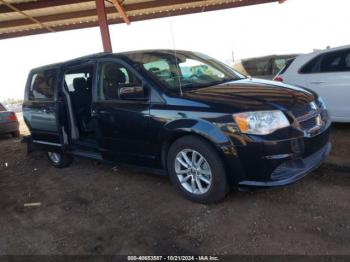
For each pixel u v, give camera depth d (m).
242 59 10.95
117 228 3.67
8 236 3.84
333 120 6.32
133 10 12.31
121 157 4.61
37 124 5.85
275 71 10.21
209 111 3.60
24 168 6.51
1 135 10.24
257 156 3.38
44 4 10.62
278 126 3.38
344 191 3.79
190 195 3.93
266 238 3.10
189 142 3.76
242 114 3.42
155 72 4.29
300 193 3.84
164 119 3.91
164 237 3.36
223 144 3.48
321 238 3.00
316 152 3.78
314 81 6.43
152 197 4.28
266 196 3.86
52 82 5.52
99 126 4.70
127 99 4.16
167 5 12.26
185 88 4.14
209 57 5.24
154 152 4.17
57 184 5.28
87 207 4.29
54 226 3.93
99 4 9.25
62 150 5.54
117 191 4.63
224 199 3.89
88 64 5.00
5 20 12.48
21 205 4.67
